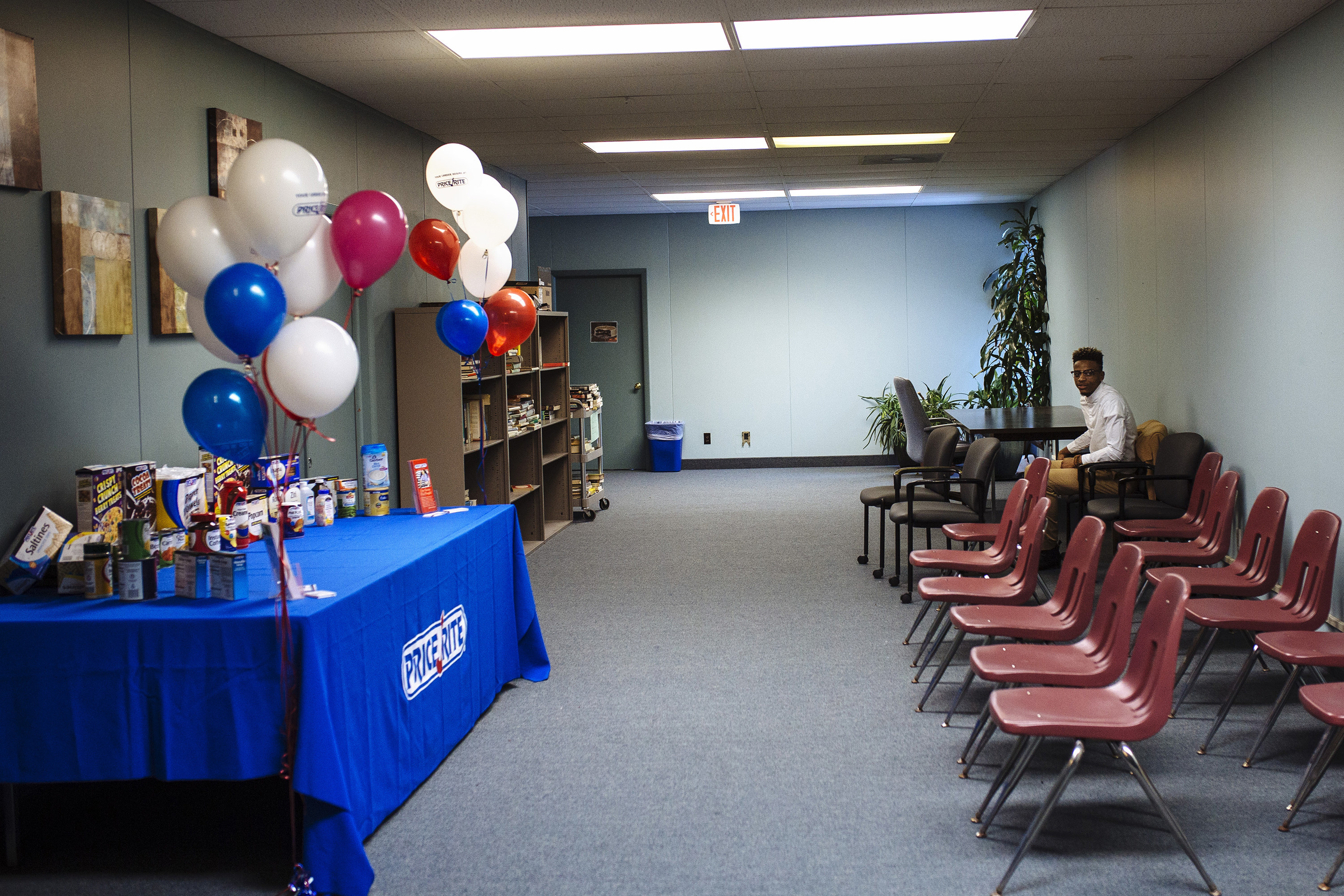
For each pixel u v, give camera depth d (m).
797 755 3.62
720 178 9.51
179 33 4.30
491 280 5.04
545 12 4.46
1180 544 4.88
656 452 12.40
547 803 3.27
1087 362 6.48
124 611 2.79
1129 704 2.82
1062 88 6.14
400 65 5.26
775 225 12.30
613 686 4.43
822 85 5.91
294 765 2.63
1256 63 5.39
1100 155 8.62
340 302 5.69
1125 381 8.04
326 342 2.94
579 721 4.02
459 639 3.80
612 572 6.79
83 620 2.71
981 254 12.07
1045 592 5.79
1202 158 6.22
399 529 3.98
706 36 4.90
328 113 5.71
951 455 6.52
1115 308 8.29
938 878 2.73
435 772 3.54
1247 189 5.55
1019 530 4.62
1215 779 3.32
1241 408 5.70
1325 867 2.74
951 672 4.51
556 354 8.68
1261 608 3.78
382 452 4.37
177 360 4.24
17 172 3.32
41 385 3.49
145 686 2.71
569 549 7.62
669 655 4.87
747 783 3.38
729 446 12.59
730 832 3.04
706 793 3.31
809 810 3.17
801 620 5.46
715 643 5.05
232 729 2.70
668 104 6.35
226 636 2.69
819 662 4.71
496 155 8.05
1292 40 4.97
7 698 2.73
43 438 3.50
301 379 2.90
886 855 2.87
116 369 3.88
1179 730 3.76
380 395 6.16
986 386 11.19
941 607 4.54
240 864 2.92
